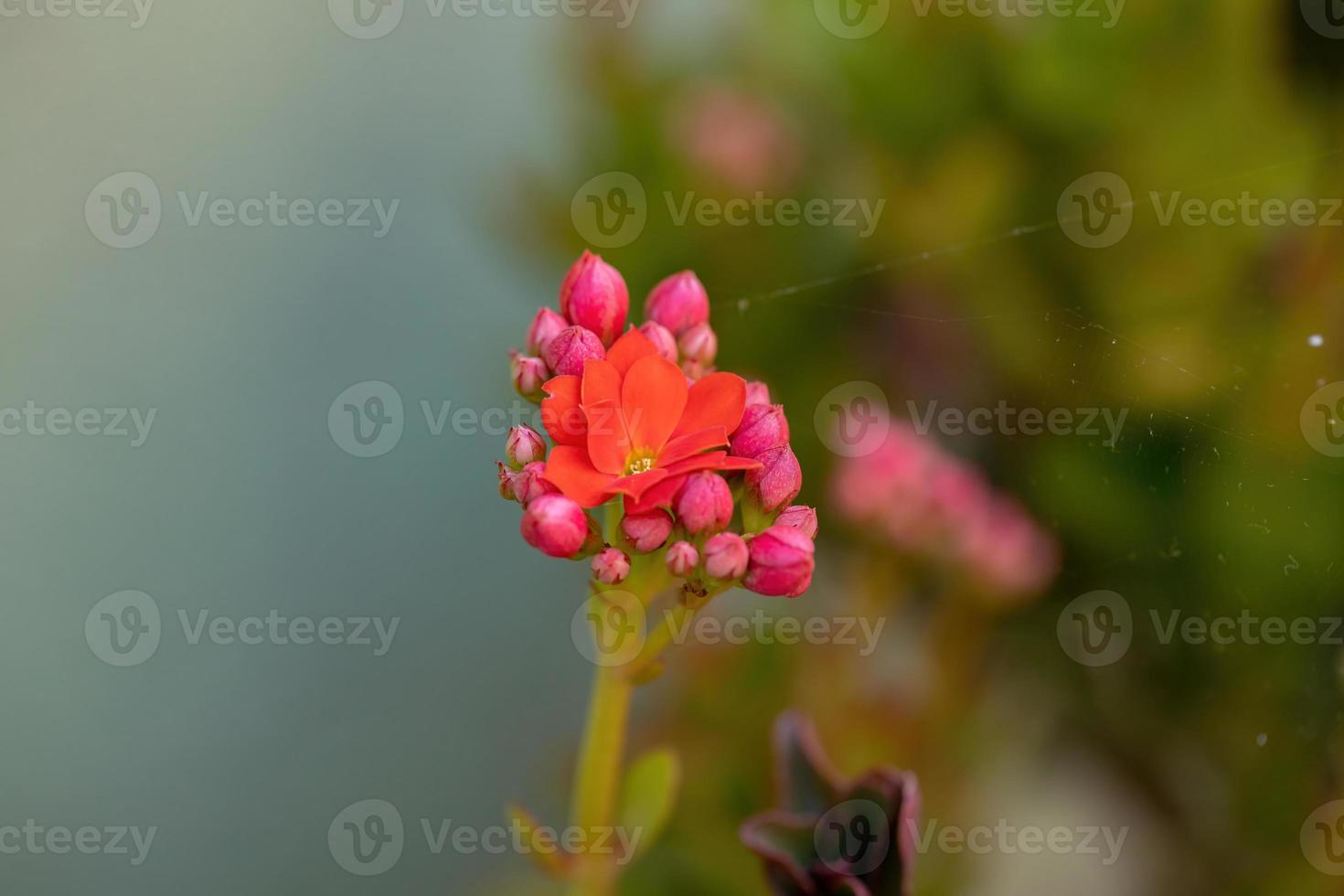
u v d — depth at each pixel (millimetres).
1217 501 300
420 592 336
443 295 340
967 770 317
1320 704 301
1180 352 302
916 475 312
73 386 328
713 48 328
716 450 278
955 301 311
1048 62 306
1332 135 303
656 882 314
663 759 289
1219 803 308
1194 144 305
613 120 327
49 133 329
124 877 323
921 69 313
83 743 324
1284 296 303
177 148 333
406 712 333
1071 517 308
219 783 327
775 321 319
